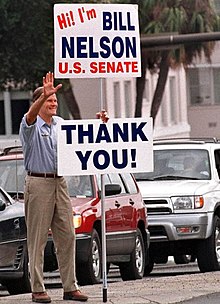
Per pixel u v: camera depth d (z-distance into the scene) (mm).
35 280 23438
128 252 33625
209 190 36531
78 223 30516
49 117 23375
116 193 32562
